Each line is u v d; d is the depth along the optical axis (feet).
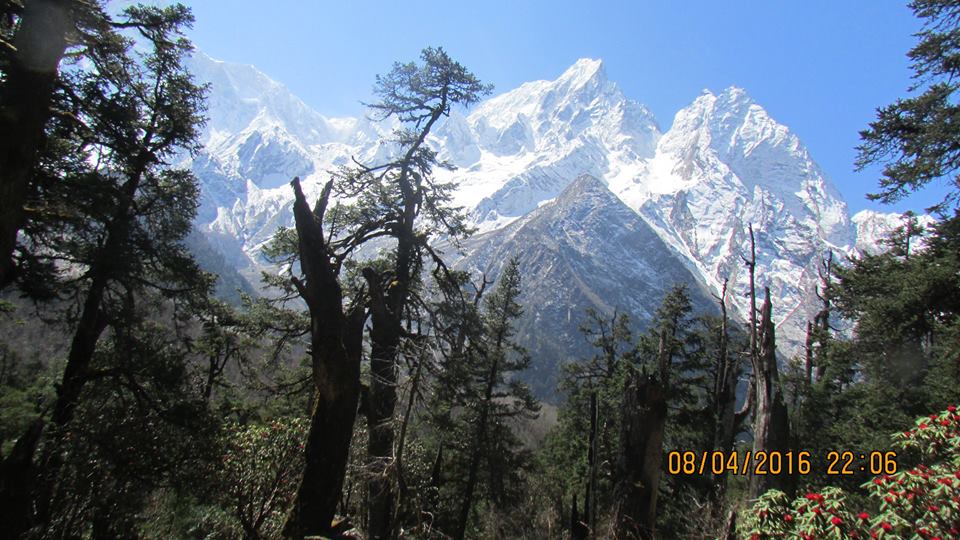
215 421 49.49
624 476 36.42
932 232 61.72
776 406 50.93
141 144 63.67
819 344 101.35
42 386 67.62
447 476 94.53
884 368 69.67
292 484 46.60
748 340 66.85
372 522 41.04
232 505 45.50
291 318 62.49
